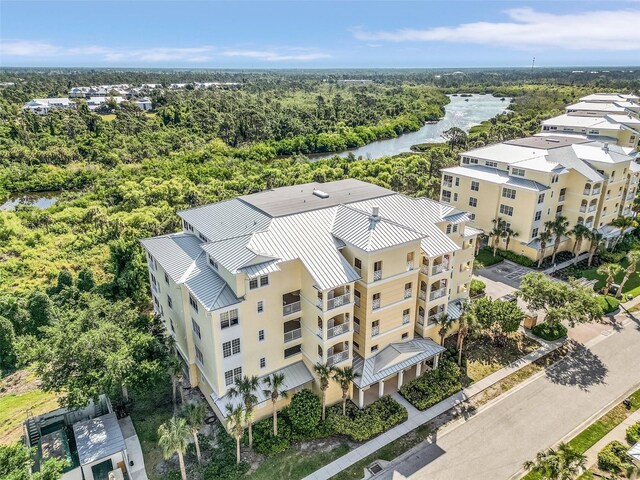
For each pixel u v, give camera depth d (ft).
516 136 424.05
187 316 116.78
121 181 313.94
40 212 257.14
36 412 119.44
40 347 108.78
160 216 251.19
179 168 358.23
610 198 213.66
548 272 191.52
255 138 490.90
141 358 112.47
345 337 110.32
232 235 118.73
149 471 100.68
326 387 108.88
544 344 143.74
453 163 336.70
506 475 97.86
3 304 145.07
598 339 146.82
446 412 116.16
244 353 108.68
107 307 125.39
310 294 108.88
